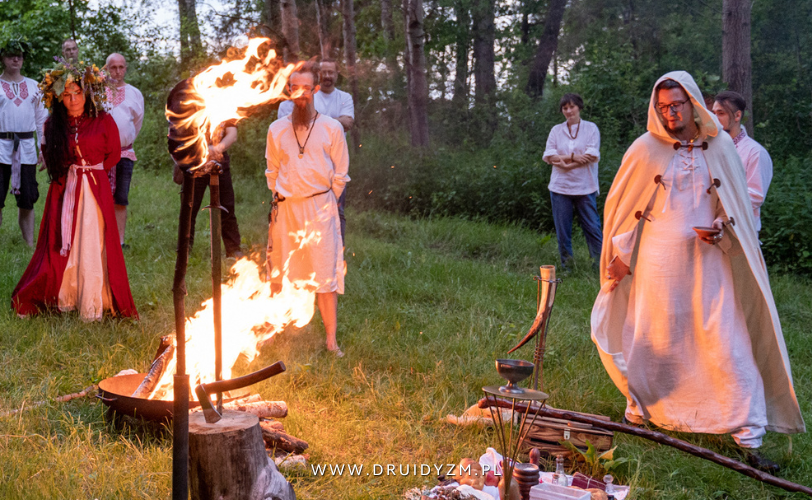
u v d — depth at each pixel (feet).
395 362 16.28
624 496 10.86
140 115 24.79
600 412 14.48
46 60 62.95
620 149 40.75
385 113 62.64
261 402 12.63
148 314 18.88
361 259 26.35
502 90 66.90
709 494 11.57
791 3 68.18
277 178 16.76
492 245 31.04
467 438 12.80
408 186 37.91
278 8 64.28
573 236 33.24
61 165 17.26
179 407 7.72
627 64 49.11
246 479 8.84
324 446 12.21
